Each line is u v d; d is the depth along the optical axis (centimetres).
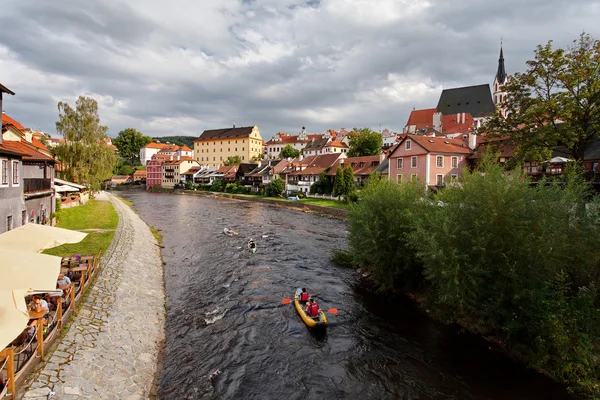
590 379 998
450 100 9656
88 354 1008
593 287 1109
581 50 2019
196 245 2881
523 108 2280
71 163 4709
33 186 2391
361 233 1816
